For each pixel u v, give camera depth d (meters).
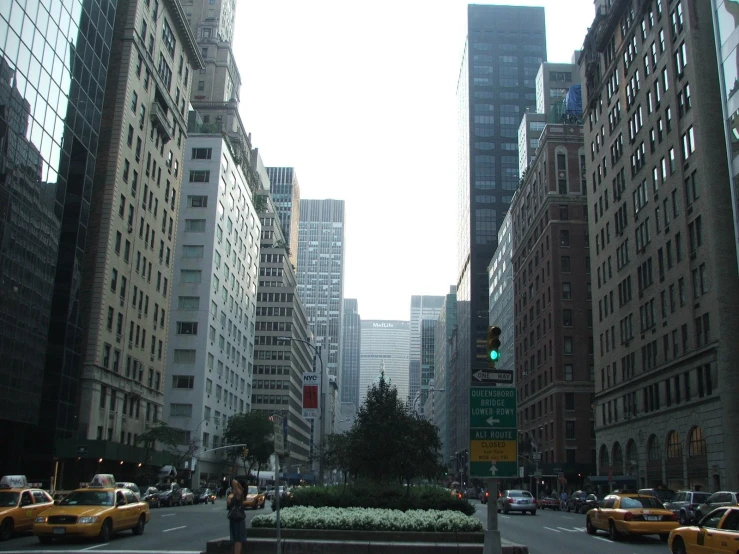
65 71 51.31
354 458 33.62
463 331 172.75
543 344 95.38
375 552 17.98
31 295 46.53
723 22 45.19
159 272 73.38
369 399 34.81
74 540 22.77
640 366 63.25
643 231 63.53
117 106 62.03
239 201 107.56
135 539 23.58
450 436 191.75
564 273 91.25
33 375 46.66
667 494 41.88
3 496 23.86
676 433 54.97
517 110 180.25
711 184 50.38
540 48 185.38
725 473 46.38
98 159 60.62
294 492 26.53
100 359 58.00
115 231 60.75
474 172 175.50
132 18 64.50
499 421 14.70
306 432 170.88
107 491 24.09
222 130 98.12
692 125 53.22
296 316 149.88
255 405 135.38
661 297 58.88
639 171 64.81
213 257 90.44
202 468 86.50
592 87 80.56
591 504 52.78
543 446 93.12
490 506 14.34
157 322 72.81
